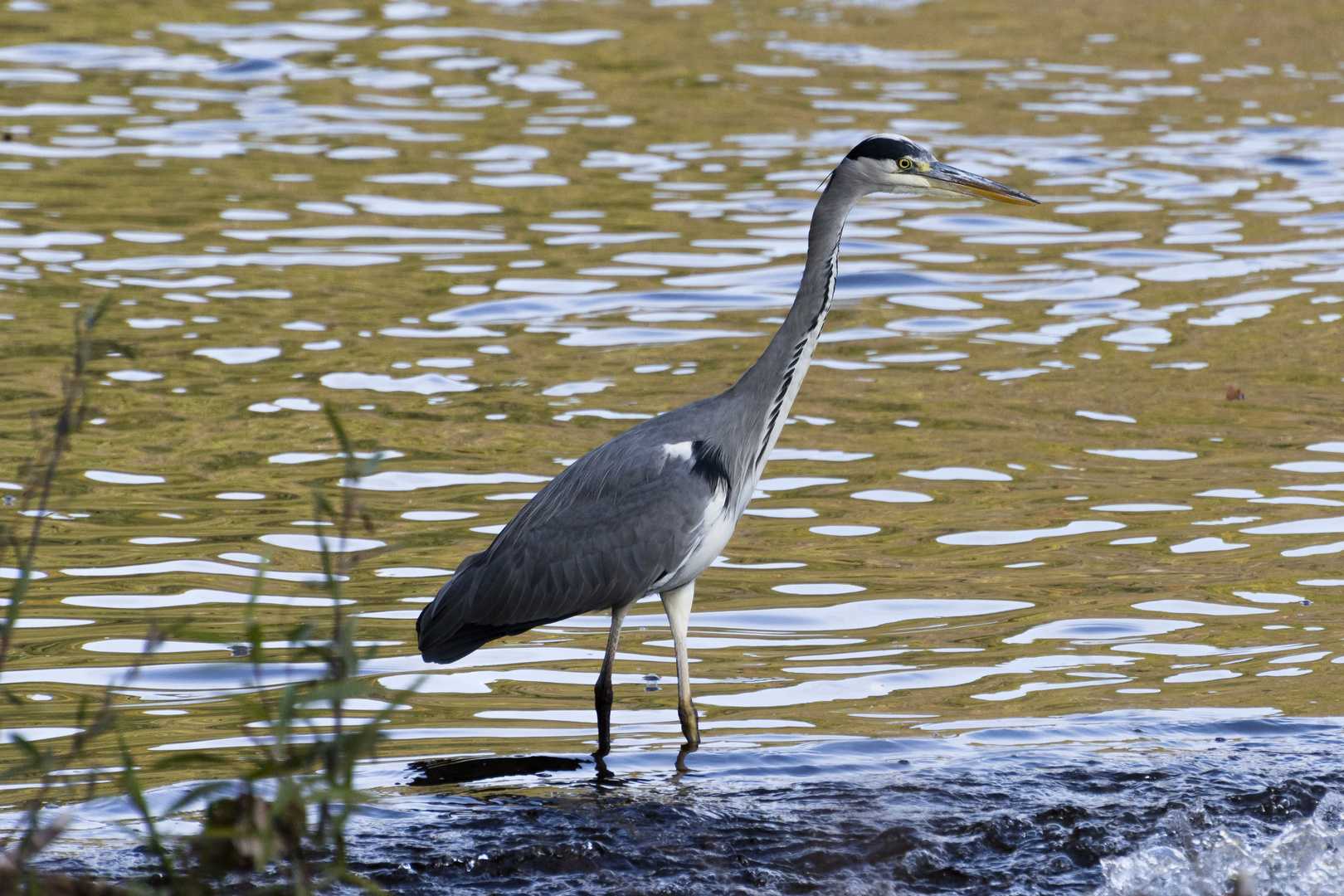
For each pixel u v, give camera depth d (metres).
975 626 10.66
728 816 7.73
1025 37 35.53
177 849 7.14
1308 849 7.44
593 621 11.09
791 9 38.12
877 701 9.48
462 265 20.06
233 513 12.50
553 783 8.30
